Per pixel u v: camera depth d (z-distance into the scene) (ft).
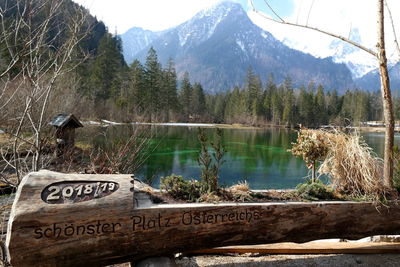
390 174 11.00
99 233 7.25
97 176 7.82
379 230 9.86
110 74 138.21
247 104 206.69
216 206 8.26
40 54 11.63
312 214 9.11
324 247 10.91
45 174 7.48
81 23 11.63
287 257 10.55
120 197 7.52
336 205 9.39
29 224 6.74
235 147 69.00
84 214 7.13
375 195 10.02
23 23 10.84
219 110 222.69
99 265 7.41
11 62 11.30
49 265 6.93
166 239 7.84
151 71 158.71
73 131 27.63
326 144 11.44
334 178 11.15
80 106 50.57
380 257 10.64
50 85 11.49
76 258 7.13
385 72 11.54
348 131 11.97
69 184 7.45
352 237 9.71
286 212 8.87
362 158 10.60
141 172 36.76
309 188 10.05
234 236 8.48
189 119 210.38
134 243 7.57
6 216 14.44
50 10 10.87
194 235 8.08
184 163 44.96
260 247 10.82
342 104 208.64
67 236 7.00
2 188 18.65
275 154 58.49
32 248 6.76
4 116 13.91
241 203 8.68
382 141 73.36
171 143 69.15
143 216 7.63
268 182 36.14
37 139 11.75
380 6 11.57
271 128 165.17
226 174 40.04
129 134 25.90
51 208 6.93
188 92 208.85
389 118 11.29
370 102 207.82
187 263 9.96
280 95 214.48
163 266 7.75
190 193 8.89
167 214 7.81
